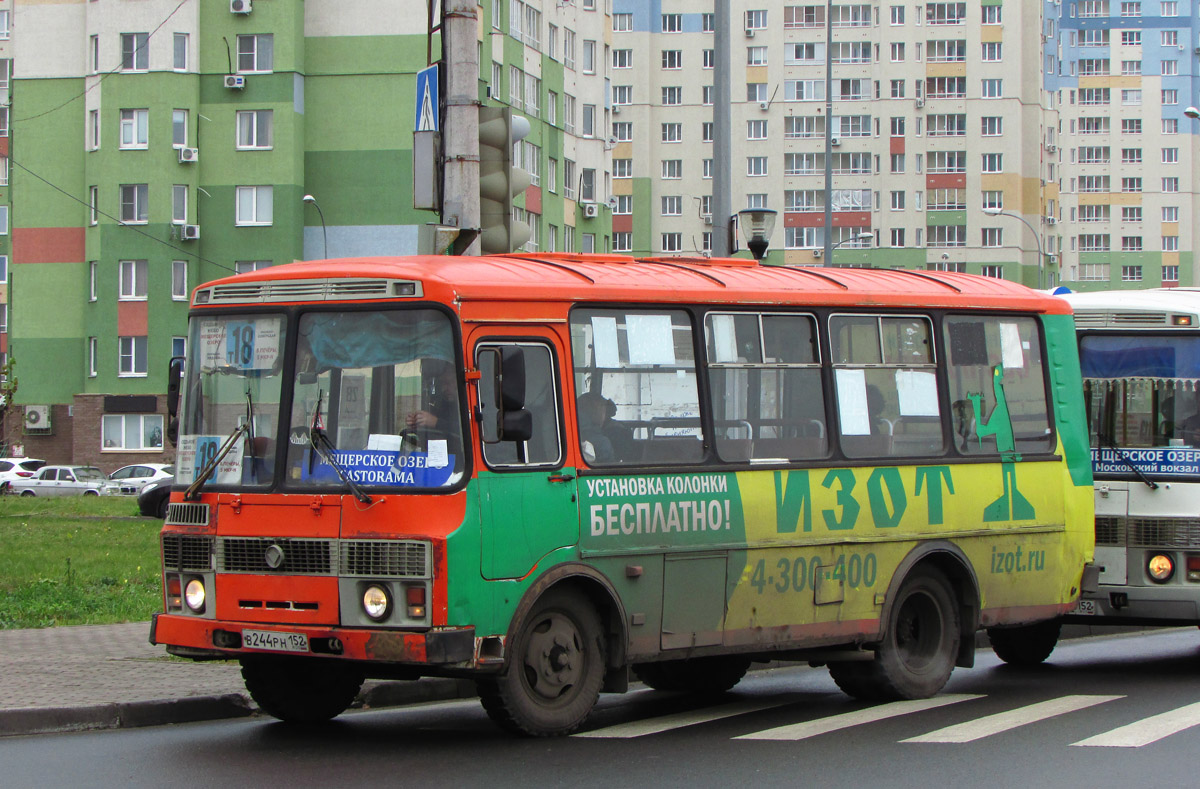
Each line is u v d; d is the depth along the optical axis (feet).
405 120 184.34
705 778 27.53
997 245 302.45
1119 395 44.14
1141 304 44.21
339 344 30.63
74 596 58.29
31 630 49.21
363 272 30.66
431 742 31.42
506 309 30.78
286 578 30.09
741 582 34.55
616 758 29.53
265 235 183.32
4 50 253.65
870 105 302.45
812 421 36.70
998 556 40.34
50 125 192.44
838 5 303.48
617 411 32.71
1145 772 28.14
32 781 27.02
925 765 28.86
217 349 32.09
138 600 58.34
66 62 192.03
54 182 192.65
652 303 33.58
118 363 186.91
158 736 32.24
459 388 29.68
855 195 302.66
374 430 30.01
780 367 36.14
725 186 57.21
